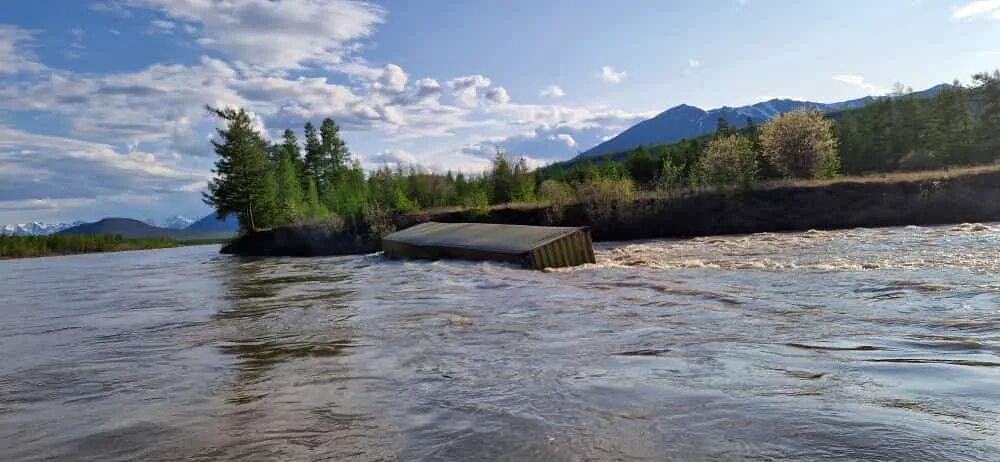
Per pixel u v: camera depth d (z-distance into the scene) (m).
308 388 5.56
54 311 13.56
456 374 5.73
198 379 6.24
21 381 6.64
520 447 3.75
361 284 15.50
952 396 4.34
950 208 27.25
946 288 9.09
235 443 4.17
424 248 23.09
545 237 18.38
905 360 5.40
